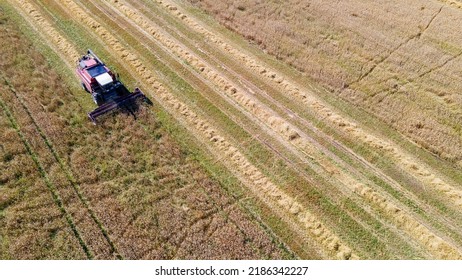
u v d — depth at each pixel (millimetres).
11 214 16688
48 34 26000
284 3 28625
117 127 20359
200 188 17984
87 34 26172
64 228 16391
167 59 24516
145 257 15664
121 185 17922
